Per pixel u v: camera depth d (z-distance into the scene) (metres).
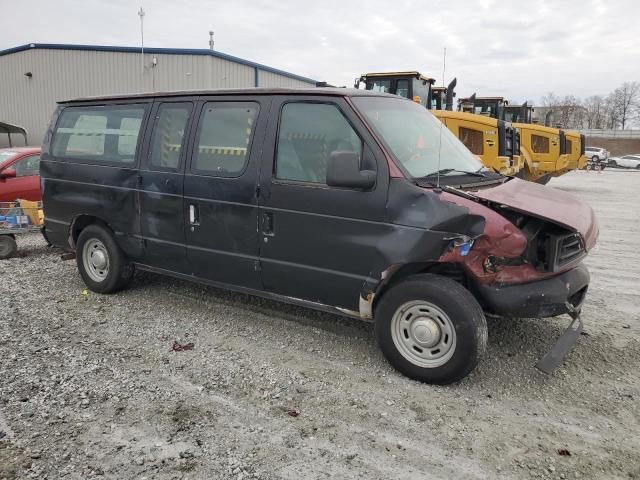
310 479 2.87
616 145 71.25
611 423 3.48
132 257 5.63
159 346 4.54
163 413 3.48
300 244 4.29
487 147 12.84
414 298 3.86
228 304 5.62
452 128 13.12
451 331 3.76
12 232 7.55
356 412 3.55
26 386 3.77
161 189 5.12
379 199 3.89
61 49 24.53
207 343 4.62
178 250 5.12
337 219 4.08
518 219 3.78
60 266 7.18
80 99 6.06
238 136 4.65
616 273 7.23
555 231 3.84
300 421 3.43
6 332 4.75
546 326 5.07
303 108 4.35
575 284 3.98
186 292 6.02
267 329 4.95
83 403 3.56
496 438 3.28
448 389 3.88
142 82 23.84
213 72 23.39
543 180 18.56
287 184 4.30
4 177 9.01
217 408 3.56
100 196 5.68
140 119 5.39
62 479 2.81
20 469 2.88
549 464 3.04
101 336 4.73
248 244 4.60
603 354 4.50
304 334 4.85
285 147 4.38
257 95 4.61
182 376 4.00
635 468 3.02
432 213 3.69
